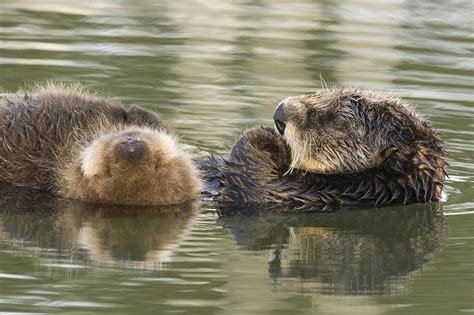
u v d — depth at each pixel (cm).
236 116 1877
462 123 1888
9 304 1037
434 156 1491
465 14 2755
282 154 1495
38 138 1501
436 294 1130
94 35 2423
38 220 1352
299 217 1441
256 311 1057
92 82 2041
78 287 1098
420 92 2062
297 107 1467
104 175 1402
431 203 1501
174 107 1917
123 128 1487
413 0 2886
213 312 1043
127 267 1175
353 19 2688
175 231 1339
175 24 2575
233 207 1459
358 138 1467
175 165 1418
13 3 2697
